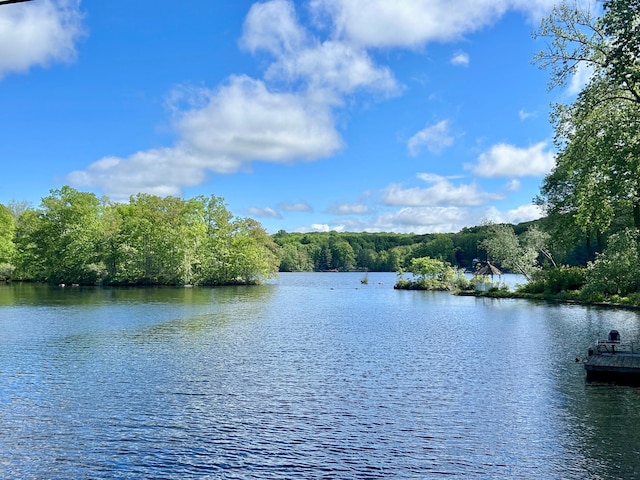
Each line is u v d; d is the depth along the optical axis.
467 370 24.22
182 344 31.45
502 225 88.38
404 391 20.55
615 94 26.97
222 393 20.22
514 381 22.05
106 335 34.91
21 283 102.56
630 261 51.12
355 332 37.34
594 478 12.68
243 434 15.71
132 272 97.88
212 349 29.78
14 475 12.80
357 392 20.41
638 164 23.88
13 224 112.50
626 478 12.66
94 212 100.69
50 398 19.39
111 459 13.80
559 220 63.28
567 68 28.03
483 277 84.12
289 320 45.31
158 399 19.34
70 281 98.44
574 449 14.48
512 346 30.70
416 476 12.86
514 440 15.21
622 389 20.64
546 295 65.00
